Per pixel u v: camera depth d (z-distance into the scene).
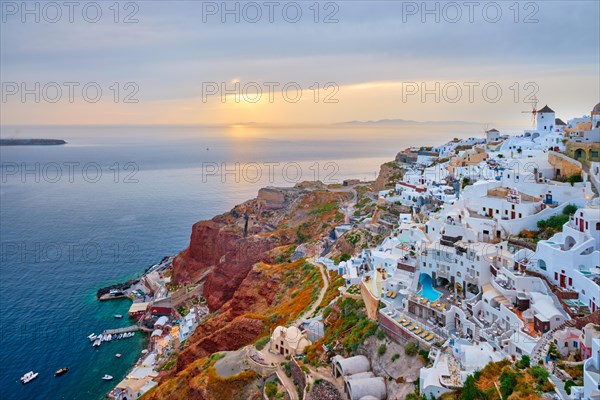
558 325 71.69
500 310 79.31
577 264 79.81
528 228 101.62
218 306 190.62
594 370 56.34
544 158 129.25
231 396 100.25
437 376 69.75
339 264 145.00
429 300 90.56
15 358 160.62
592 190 106.94
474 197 118.06
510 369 64.56
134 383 139.50
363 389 78.94
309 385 87.00
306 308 126.19
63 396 139.75
